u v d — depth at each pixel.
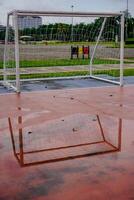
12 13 7.70
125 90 7.59
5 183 2.69
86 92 7.36
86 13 8.19
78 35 10.70
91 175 2.84
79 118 4.96
